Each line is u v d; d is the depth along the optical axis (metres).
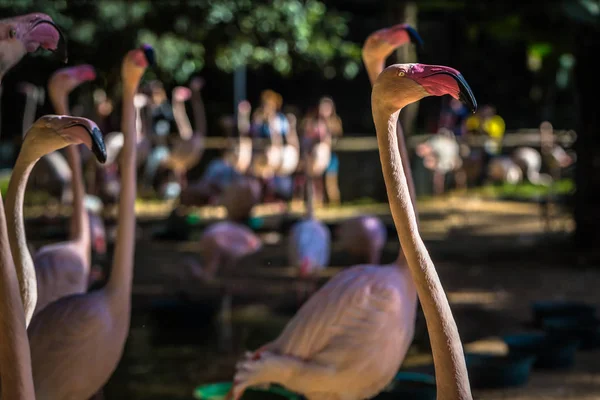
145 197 15.95
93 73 4.23
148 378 5.22
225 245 8.19
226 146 14.90
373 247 8.09
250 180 12.30
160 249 10.59
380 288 3.48
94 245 8.48
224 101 20.34
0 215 1.88
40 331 3.19
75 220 4.42
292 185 15.05
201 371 5.38
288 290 8.08
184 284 8.28
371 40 3.79
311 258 7.33
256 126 15.76
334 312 3.48
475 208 14.59
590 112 9.67
